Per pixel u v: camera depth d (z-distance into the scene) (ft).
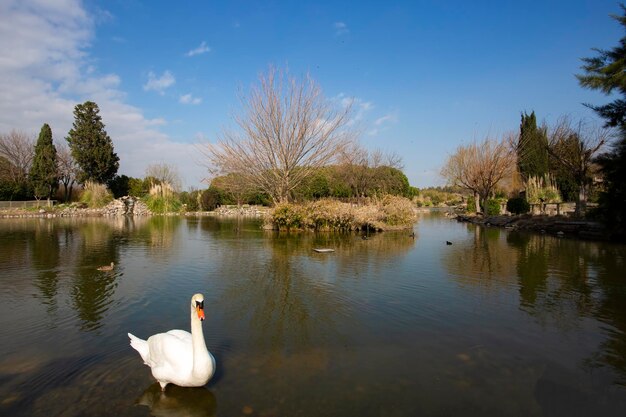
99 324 20.66
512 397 13.55
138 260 39.68
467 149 127.85
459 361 16.37
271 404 12.96
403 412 12.55
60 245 51.29
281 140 76.43
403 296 26.17
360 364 15.98
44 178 152.76
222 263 37.91
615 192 50.19
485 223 97.19
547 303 24.62
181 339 14.96
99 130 168.35
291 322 21.02
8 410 12.55
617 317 21.91
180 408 12.72
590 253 43.83
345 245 51.78
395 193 140.46
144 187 178.40
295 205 73.31
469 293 26.94
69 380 14.53
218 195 156.56
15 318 21.47
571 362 16.34
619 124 50.62
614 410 12.84
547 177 109.70
